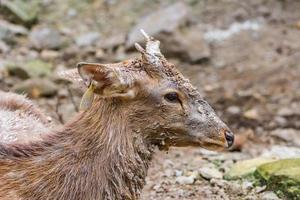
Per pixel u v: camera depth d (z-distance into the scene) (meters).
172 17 18.75
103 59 17.83
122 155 7.95
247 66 17.86
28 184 7.93
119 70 7.84
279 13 20.11
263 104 15.93
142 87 7.95
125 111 7.98
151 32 18.17
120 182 7.97
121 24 19.53
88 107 7.77
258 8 20.27
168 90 8.00
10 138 9.02
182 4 19.42
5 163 8.05
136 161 8.03
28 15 19.12
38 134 8.77
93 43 18.61
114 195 7.98
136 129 8.02
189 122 8.08
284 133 14.14
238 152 12.95
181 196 10.70
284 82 17.05
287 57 18.17
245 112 15.34
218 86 16.80
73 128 8.09
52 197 7.89
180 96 8.05
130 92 7.90
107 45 18.44
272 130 14.62
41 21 19.39
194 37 18.44
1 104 10.15
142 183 8.15
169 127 8.08
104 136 7.97
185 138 8.13
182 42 18.11
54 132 8.18
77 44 18.44
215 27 19.48
